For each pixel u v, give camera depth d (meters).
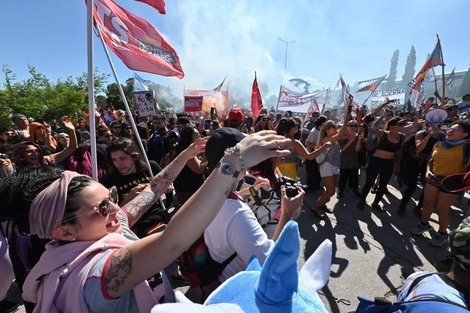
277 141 0.77
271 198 1.62
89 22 1.96
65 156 3.47
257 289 0.69
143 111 5.33
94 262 0.74
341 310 2.51
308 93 12.39
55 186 0.84
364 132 6.52
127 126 6.21
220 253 1.20
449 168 3.42
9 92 8.02
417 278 1.06
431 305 0.85
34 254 1.33
